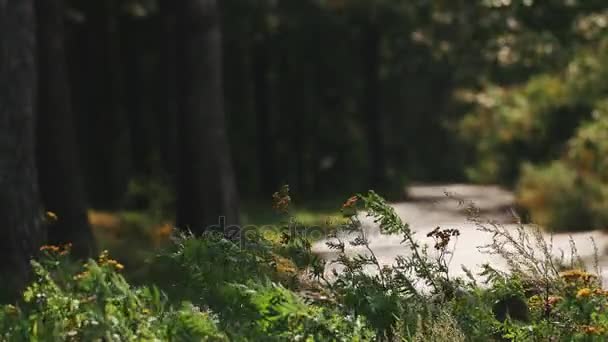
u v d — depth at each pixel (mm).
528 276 7926
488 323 7344
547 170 25859
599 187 21641
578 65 32125
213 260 7840
